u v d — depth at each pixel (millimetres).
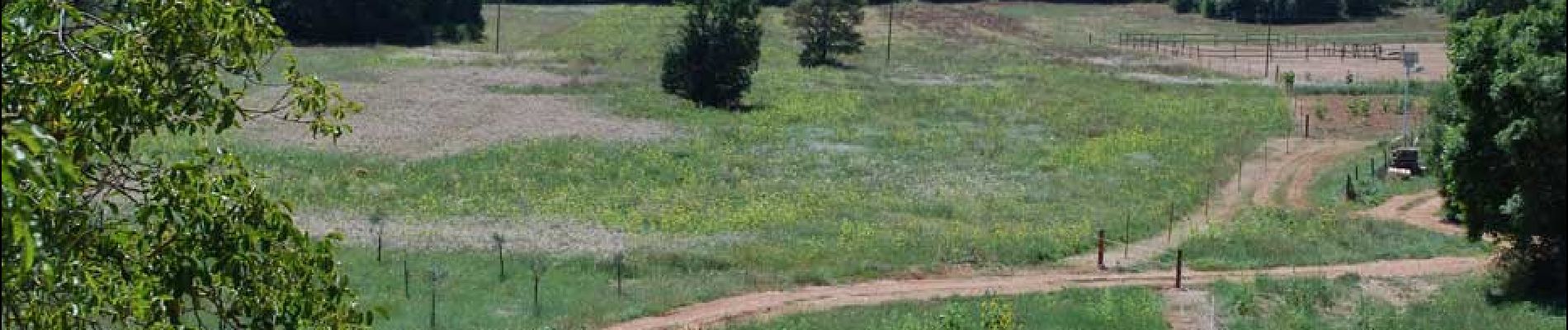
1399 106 71688
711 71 72312
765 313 31516
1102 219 44406
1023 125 69062
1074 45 108938
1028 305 31469
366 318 9516
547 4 133750
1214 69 91375
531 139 59438
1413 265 37406
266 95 64938
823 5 93562
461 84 76750
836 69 90438
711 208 46219
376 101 68312
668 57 74125
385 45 101875
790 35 110750
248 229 8398
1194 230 42812
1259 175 54844
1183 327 30000
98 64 7746
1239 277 35594
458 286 32906
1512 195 31109
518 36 111688
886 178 53156
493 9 127500
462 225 42156
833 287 34844
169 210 8211
